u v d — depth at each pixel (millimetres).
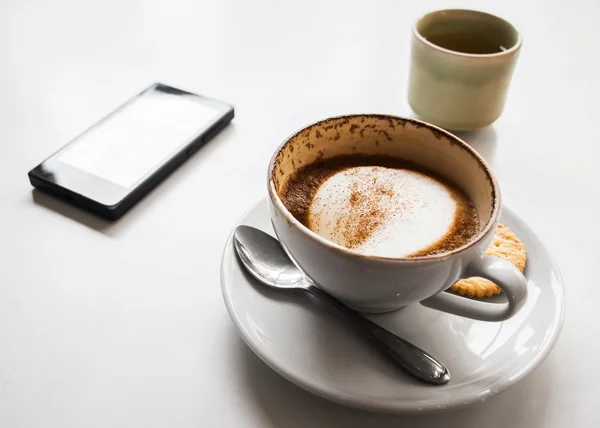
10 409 340
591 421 341
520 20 667
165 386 350
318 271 333
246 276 371
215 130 501
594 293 396
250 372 356
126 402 343
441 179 387
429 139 386
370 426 336
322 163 396
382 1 705
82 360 359
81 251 415
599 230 438
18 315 378
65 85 552
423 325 356
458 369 334
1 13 646
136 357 361
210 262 411
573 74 588
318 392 322
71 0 680
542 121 532
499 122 530
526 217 444
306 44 625
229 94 554
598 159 496
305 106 545
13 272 400
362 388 323
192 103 515
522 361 335
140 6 676
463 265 321
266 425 336
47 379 351
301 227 324
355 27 654
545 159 494
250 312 354
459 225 359
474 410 342
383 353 338
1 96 534
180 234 428
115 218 432
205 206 448
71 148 466
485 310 335
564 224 441
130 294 391
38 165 452
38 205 443
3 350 362
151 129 487
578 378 356
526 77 582
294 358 334
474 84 479
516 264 374
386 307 349
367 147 401
